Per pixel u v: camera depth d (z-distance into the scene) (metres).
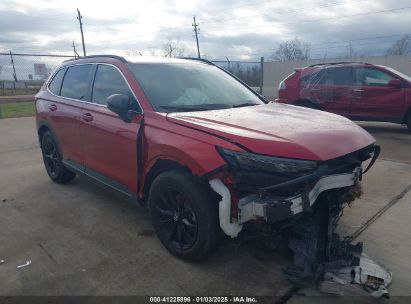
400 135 8.64
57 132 4.79
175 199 3.11
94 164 4.09
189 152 2.78
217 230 2.86
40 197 4.75
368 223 3.80
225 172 2.61
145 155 3.25
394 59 23.72
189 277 2.92
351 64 9.15
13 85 29.25
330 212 2.86
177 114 3.21
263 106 3.80
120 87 3.74
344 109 9.21
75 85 4.57
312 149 2.56
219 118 3.07
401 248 3.31
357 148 2.84
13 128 10.83
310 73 9.60
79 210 4.29
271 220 2.47
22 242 3.54
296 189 2.53
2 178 5.65
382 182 5.11
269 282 2.83
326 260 2.78
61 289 2.79
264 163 2.51
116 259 3.20
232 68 23.42
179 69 4.04
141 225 3.87
